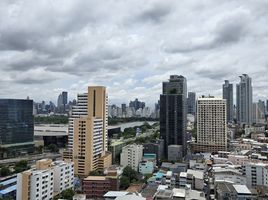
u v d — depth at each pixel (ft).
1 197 643.45
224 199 617.62
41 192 615.16
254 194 631.97
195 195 568.82
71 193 650.43
